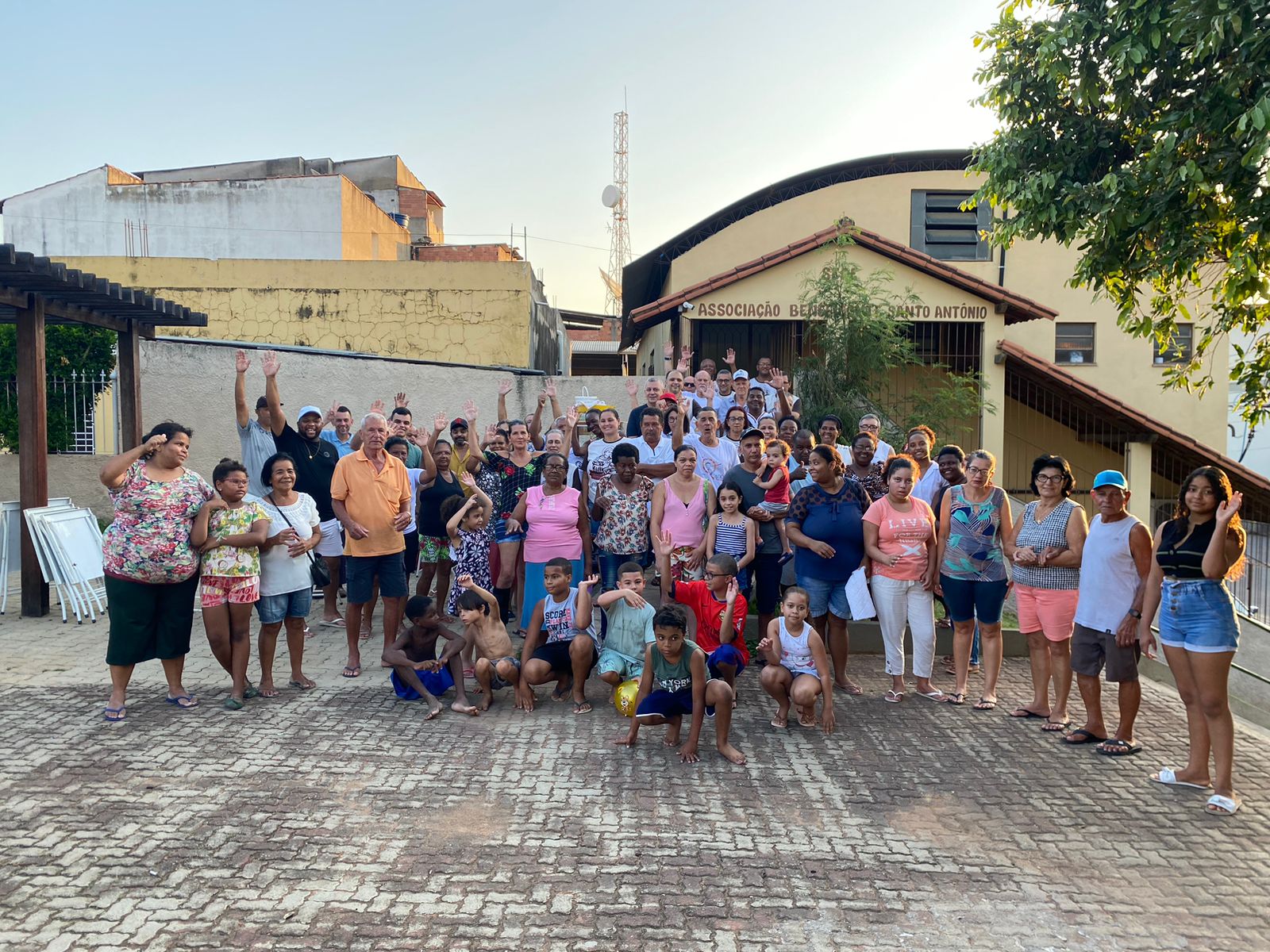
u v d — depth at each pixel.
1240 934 3.65
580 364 35.41
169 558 5.75
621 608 6.19
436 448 8.31
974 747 5.69
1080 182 7.20
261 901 3.71
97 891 3.77
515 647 7.42
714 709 5.52
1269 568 13.84
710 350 14.80
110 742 5.40
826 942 3.53
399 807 4.62
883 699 6.65
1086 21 6.58
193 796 4.69
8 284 8.00
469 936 3.50
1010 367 15.20
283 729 5.69
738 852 4.23
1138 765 5.43
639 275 19.14
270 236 23.77
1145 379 17.69
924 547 6.57
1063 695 6.03
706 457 8.18
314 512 6.59
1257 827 4.60
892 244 14.13
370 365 13.26
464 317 16.80
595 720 6.02
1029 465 16.09
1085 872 4.12
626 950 3.44
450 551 8.26
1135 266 6.96
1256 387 7.18
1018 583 6.25
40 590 8.43
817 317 12.76
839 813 4.67
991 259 17.59
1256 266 6.15
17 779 4.84
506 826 4.43
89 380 12.49
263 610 6.22
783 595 7.97
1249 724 6.61
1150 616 5.33
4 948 3.35
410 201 33.25
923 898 3.87
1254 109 5.44
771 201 17.47
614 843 4.28
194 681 6.63
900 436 12.35
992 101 7.38
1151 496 16.36
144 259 16.62
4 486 12.30
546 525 6.99
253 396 12.81
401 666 6.12
